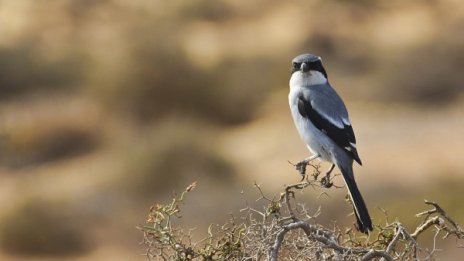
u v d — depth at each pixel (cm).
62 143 2591
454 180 1828
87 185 2170
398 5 3950
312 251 576
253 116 2812
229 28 3841
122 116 2791
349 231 632
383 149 2194
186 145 2138
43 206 2019
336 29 3609
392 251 608
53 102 2964
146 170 2122
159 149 2128
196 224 1905
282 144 2361
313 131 881
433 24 3581
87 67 2945
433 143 2206
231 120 2817
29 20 3928
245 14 4006
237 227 600
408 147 2195
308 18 3759
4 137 2605
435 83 2783
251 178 2088
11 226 1981
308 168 1738
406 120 2483
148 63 2839
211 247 590
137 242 1991
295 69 911
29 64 3225
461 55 2989
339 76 3086
